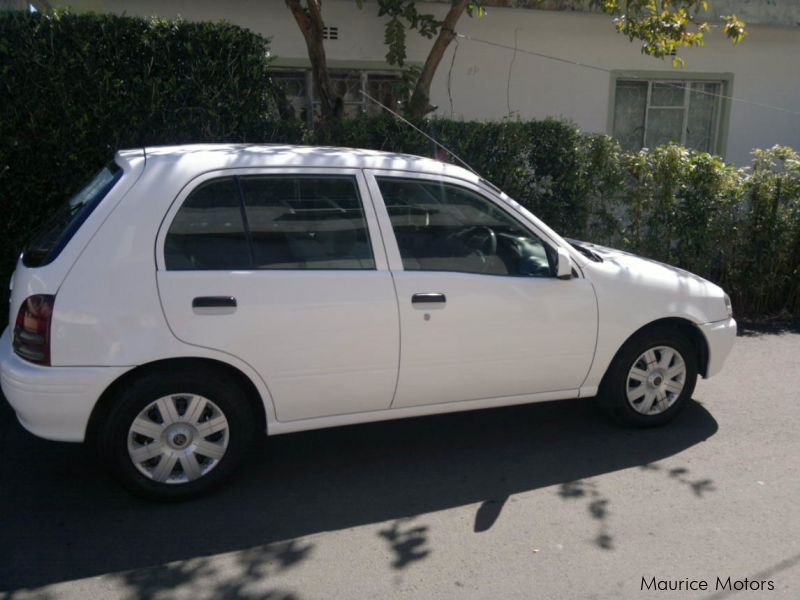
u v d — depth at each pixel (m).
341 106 7.84
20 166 6.12
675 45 8.08
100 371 3.69
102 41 6.14
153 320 3.75
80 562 3.51
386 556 3.59
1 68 5.90
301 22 7.62
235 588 3.33
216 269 3.89
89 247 3.72
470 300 4.32
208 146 4.32
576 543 3.71
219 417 4.01
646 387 4.99
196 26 6.41
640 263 5.06
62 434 3.74
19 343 3.76
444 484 4.33
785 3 10.22
